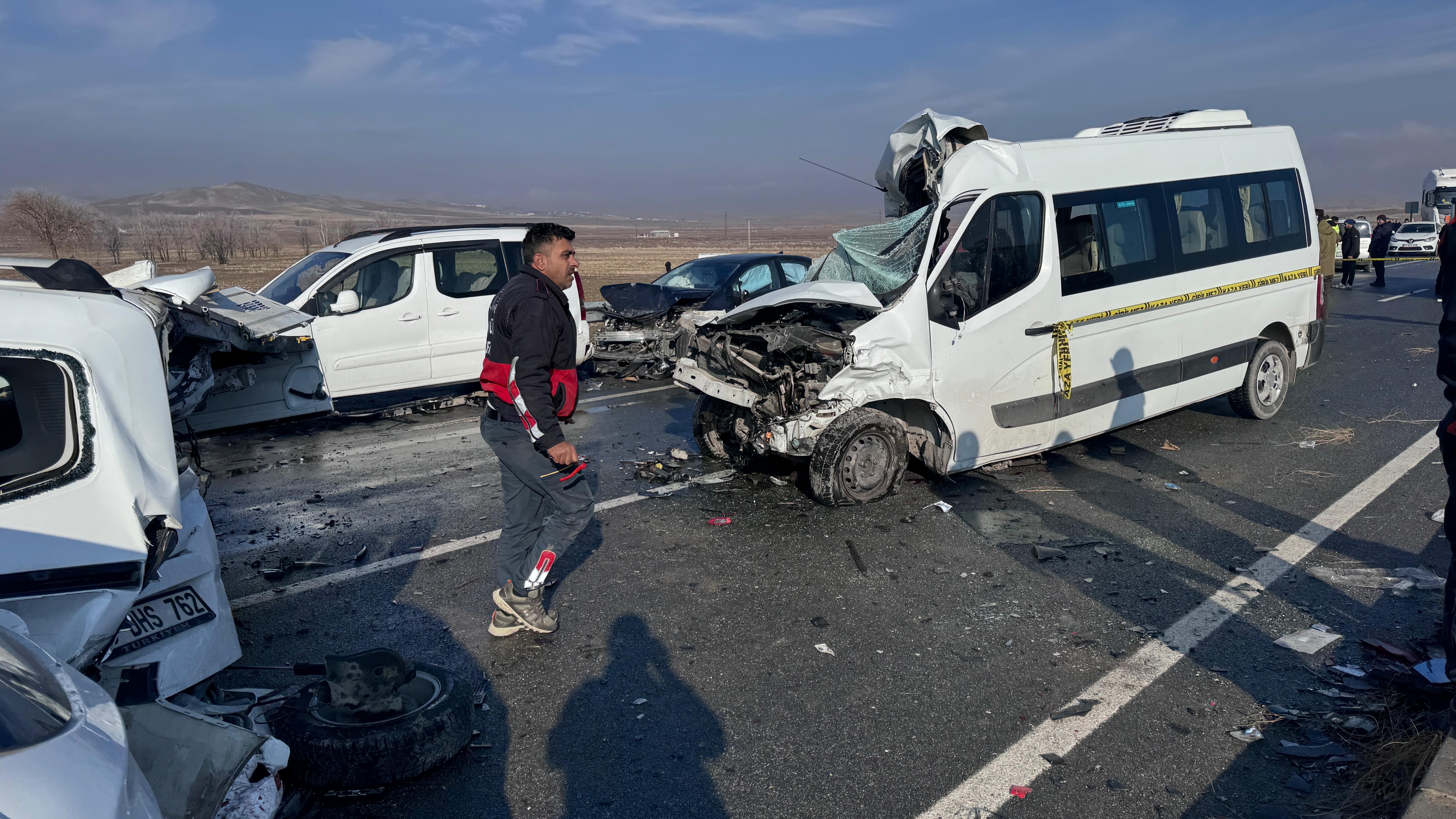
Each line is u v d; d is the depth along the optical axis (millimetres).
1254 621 4512
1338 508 6129
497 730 3719
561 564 5566
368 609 4969
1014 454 6855
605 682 4105
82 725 2016
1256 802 3127
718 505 6637
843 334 6156
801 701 3893
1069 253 6797
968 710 3781
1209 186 7766
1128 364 7266
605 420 9734
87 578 2943
